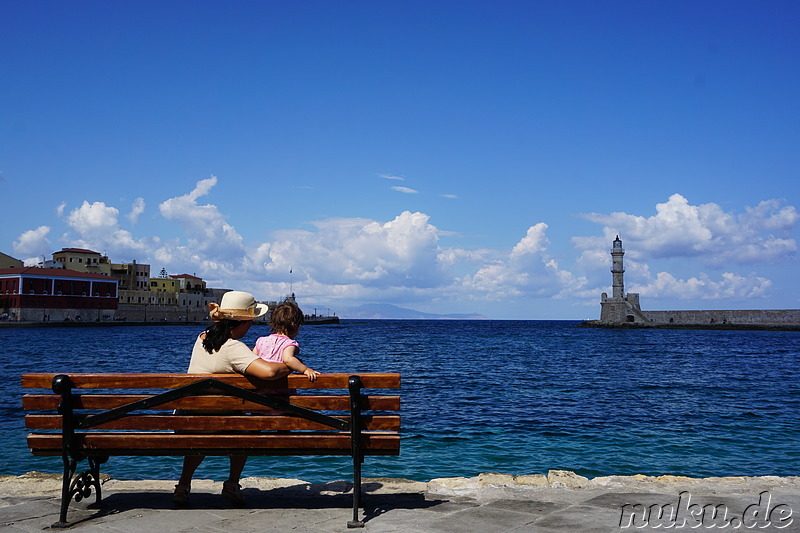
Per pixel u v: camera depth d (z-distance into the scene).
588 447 13.24
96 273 134.50
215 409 5.36
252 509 5.66
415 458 11.95
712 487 6.57
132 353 49.56
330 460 11.30
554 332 127.62
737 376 31.77
